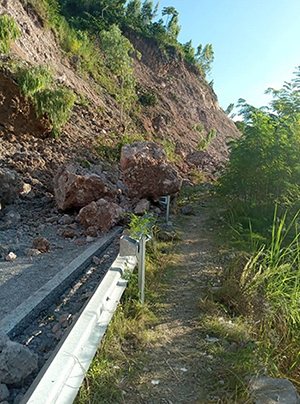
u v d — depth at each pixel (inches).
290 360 127.9
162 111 1031.0
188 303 162.1
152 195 344.2
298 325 149.2
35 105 390.3
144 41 1315.2
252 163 318.7
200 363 114.8
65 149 406.6
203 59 2037.4
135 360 112.1
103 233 245.9
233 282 173.3
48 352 108.0
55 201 292.7
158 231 271.9
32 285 152.6
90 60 797.2
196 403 95.0
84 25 998.4
